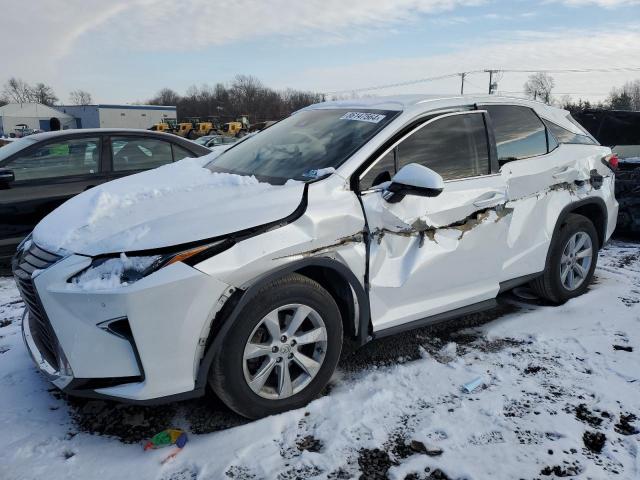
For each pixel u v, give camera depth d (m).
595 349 3.67
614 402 3.02
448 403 3.03
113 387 2.57
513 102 4.19
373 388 3.19
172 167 4.09
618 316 4.22
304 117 4.20
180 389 2.65
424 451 2.64
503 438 2.72
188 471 2.52
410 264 3.33
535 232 4.11
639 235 6.94
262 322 2.79
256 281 2.71
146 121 66.44
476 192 3.63
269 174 3.45
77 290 2.50
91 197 3.30
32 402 3.07
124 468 2.54
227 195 2.97
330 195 3.04
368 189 3.20
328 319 3.00
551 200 4.22
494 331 3.99
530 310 4.43
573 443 2.68
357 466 2.54
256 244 2.73
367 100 4.02
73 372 2.55
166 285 2.51
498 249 3.81
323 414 2.93
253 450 2.65
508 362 3.51
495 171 3.82
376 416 2.91
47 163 5.73
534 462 2.54
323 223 2.94
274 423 2.86
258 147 4.00
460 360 3.54
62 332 2.53
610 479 2.43
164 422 2.91
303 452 2.62
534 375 3.34
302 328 3.03
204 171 3.81
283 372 2.91
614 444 2.67
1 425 2.86
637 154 9.45
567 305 4.50
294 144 3.73
